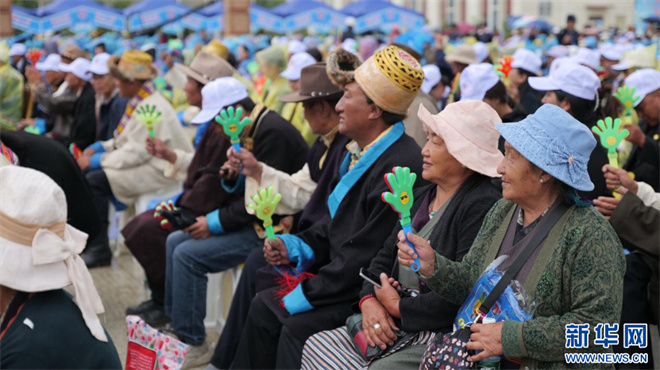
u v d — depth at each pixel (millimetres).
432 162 3172
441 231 3129
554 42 17062
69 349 2373
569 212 2525
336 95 4090
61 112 7531
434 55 8008
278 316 3719
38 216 2336
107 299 5836
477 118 3115
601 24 27625
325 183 4148
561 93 4332
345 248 3609
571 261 2457
